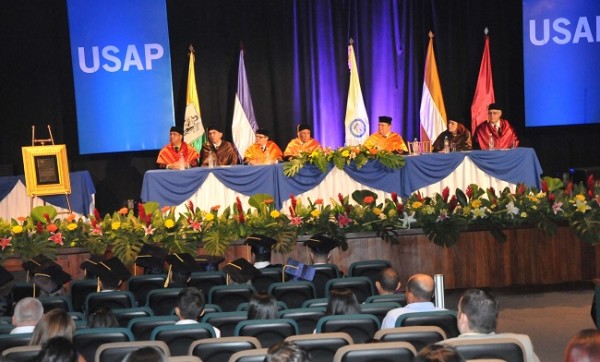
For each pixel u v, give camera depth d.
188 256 7.80
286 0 14.02
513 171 10.91
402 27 14.14
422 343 4.29
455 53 14.27
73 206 12.04
